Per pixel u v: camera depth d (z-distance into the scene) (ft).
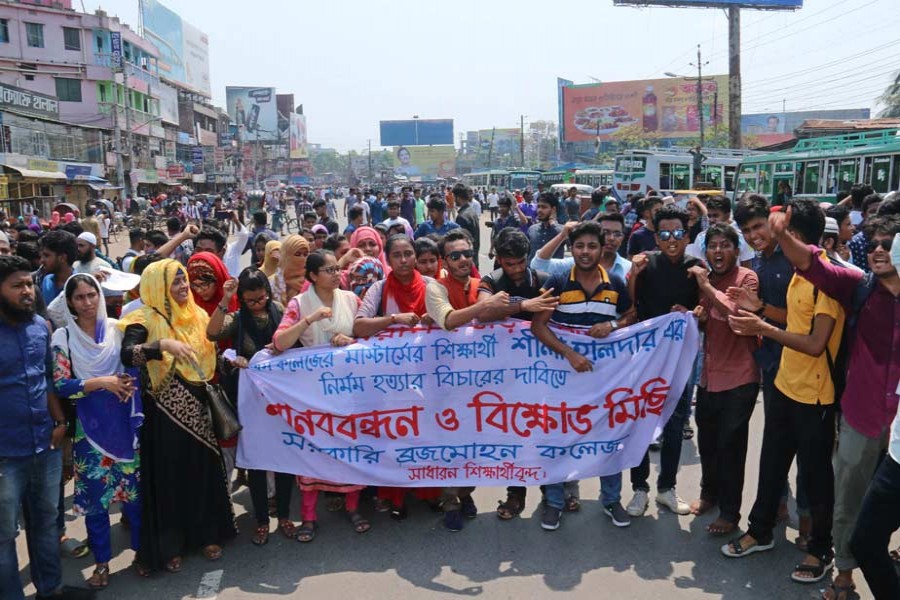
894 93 130.00
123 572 13.73
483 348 14.89
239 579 13.24
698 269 14.17
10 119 96.12
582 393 14.75
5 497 11.32
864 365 11.48
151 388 13.33
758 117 306.96
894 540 14.14
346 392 14.93
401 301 15.35
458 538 14.67
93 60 141.79
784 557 13.66
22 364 11.52
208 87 240.12
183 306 13.67
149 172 152.87
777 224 11.66
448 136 360.48
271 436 14.90
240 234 26.43
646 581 12.86
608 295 14.64
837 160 60.95
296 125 356.59
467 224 32.30
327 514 16.07
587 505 16.26
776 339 12.37
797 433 12.76
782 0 97.81
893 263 10.55
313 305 15.08
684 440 20.43
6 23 132.67
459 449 15.01
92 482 12.94
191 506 13.70
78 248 19.19
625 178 101.19
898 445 10.11
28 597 12.97
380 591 12.70
